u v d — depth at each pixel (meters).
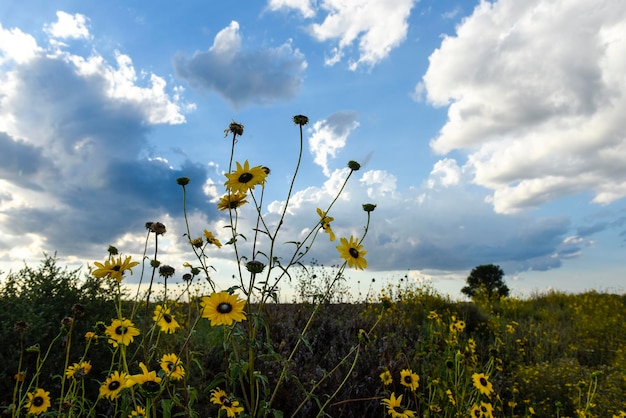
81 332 4.36
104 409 4.05
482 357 6.62
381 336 6.34
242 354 4.49
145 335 2.91
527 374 6.15
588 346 8.52
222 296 2.51
